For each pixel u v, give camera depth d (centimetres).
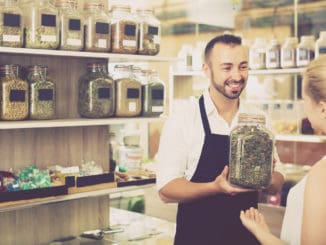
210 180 227
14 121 249
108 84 286
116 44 285
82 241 289
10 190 239
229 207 227
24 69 265
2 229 271
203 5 544
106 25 279
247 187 188
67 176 261
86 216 308
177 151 226
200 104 231
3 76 250
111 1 315
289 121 438
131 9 295
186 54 452
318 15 462
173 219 451
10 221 274
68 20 264
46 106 262
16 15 245
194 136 228
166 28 578
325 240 132
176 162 225
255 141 186
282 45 414
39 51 248
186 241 232
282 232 156
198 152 229
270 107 451
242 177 186
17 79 251
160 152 228
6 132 270
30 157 281
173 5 569
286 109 441
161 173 224
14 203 238
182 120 228
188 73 439
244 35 515
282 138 438
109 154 326
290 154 468
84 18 276
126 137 432
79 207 304
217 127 229
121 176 297
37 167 278
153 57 296
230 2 521
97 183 275
